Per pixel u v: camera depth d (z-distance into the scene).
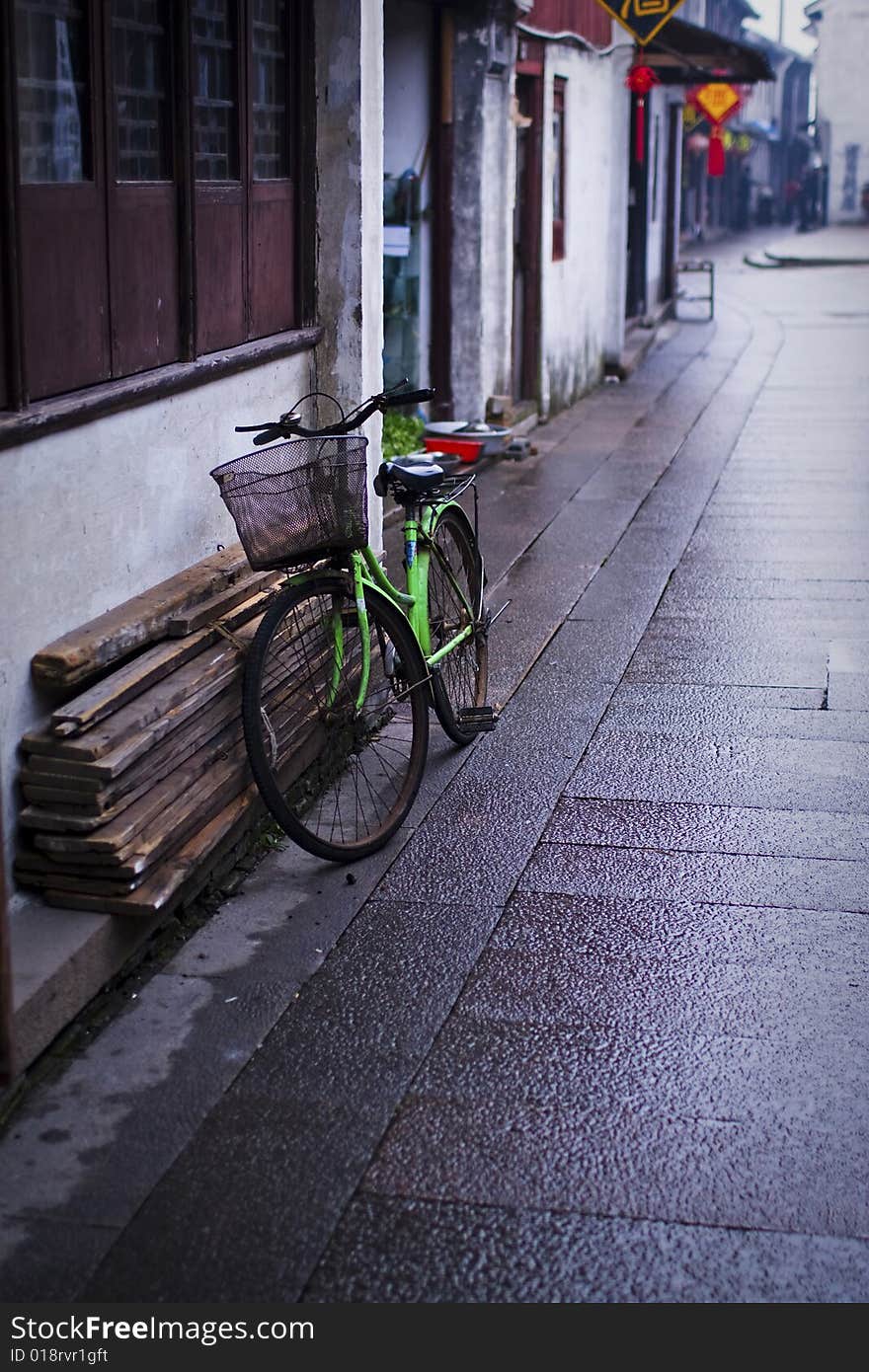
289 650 5.16
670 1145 3.65
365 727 5.81
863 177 57.75
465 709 6.17
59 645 4.20
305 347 6.04
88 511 4.39
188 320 4.99
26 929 4.09
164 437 4.88
